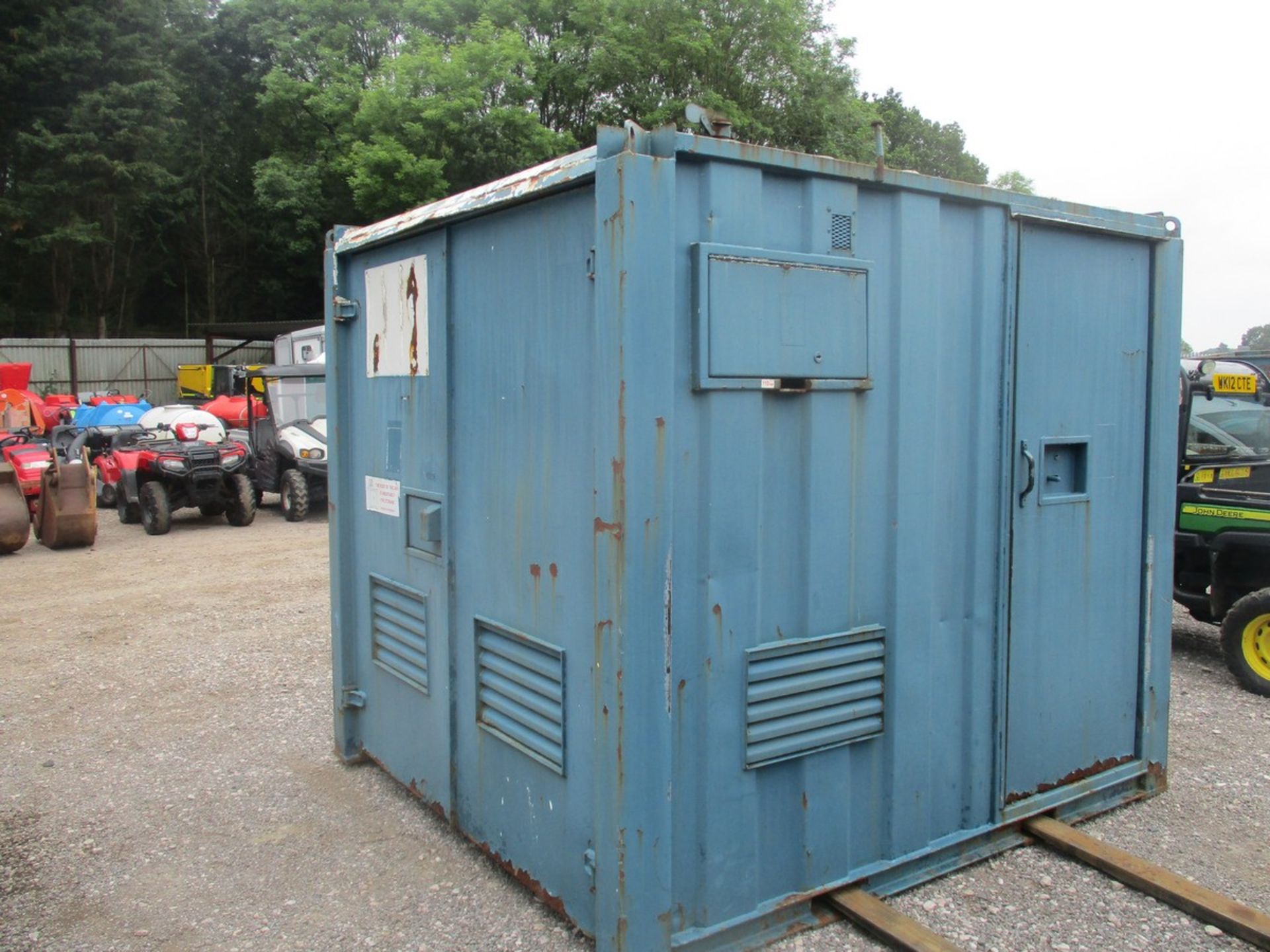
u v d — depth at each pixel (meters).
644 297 2.37
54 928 2.94
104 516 12.81
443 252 3.24
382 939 2.84
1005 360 3.13
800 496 2.72
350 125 23.31
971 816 3.18
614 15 21.20
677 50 20.31
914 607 2.96
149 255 34.38
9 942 2.86
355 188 20.55
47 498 10.20
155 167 29.16
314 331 17.67
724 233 2.51
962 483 3.07
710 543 2.54
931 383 2.95
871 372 2.80
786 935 2.74
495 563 3.05
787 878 2.79
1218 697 5.15
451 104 19.56
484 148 20.41
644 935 2.49
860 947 2.71
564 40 21.17
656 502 2.42
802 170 2.62
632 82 20.83
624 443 2.36
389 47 25.91
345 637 4.10
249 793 3.89
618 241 2.34
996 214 3.08
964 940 2.76
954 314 3.01
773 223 2.62
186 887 3.16
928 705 3.02
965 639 3.12
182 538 10.83
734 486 2.57
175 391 29.44
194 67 32.62
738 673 2.62
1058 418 3.31
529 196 2.75
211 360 27.55
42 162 28.42
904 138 39.38
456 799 3.38
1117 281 3.48
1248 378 6.03
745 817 2.68
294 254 31.75
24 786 4.00
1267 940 2.70
